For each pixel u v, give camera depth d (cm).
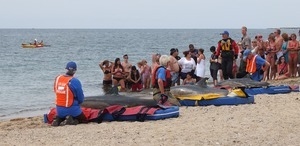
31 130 1172
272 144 969
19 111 1889
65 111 1237
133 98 1366
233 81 1800
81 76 3350
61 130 1148
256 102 1550
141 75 2280
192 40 12569
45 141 1027
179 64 2062
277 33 2316
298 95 1711
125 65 2289
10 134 1126
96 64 4531
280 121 1206
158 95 1465
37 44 8356
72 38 14638
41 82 3048
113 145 969
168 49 7512
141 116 1259
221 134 1062
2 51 6988
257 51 2203
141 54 6156
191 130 1112
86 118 1264
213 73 2075
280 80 2209
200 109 1438
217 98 1505
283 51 2302
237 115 1312
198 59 2088
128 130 1123
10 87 2770
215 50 2127
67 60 5134
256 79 1977
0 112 1861
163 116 1275
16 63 4741
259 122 1197
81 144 985
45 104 2091
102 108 1311
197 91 1527
